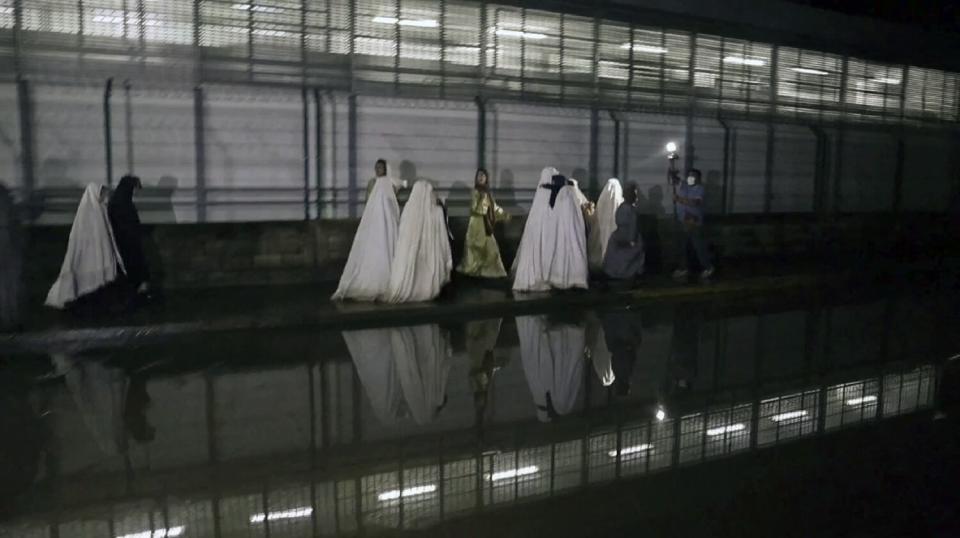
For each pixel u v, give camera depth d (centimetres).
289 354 764
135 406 597
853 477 464
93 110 984
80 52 967
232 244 1035
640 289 1119
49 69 954
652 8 1346
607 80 1330
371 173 1159
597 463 488
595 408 604
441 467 480
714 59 1438
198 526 397
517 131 1262
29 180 956
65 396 618
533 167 1284
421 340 834
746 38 1465
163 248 993
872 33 1641
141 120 1010
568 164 1316
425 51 1174
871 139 1706
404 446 517
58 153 970
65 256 895
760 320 982
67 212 978
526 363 742
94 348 770
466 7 1192
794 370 728
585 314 1004
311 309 905
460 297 1021
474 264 1160
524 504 424
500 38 1227
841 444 525
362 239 974
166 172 1034
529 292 1072
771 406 613
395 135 1170
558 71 1285
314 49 1100
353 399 621
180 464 482
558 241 1081
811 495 436
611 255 1178
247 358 746
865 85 1672
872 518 405
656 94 1382
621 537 381
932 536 384
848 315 1026
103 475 463
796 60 1551
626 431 550
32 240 907
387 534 388
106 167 998
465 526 396
